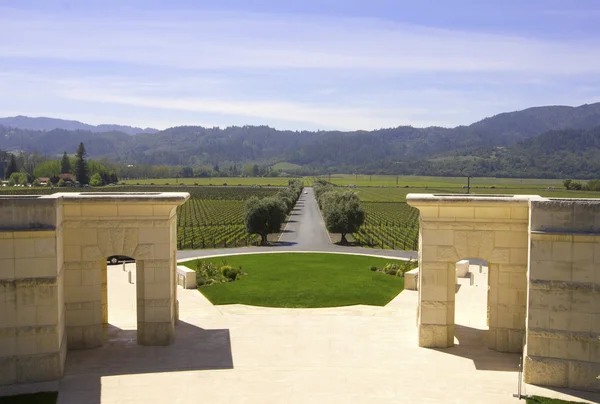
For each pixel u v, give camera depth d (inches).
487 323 1293.1
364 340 1175.6
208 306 1445.6
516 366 1037.2
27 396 890.1
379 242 3176.7
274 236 3307.1
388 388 935.0
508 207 1077.8
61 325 1005.2
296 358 1069.8
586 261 925.2
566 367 940.6
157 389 924.0
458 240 1109.1
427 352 1104.8
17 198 931.3
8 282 931.3
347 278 1803.6
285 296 1544.0
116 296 1558.8
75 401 876.6
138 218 1101.1
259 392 916.0
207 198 7362.2
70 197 1069.1
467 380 969.5
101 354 1080.8
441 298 1125.1
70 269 1091.9
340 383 953.5
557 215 935.0
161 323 1127.6
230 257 2258.9
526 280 1088.2
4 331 934.4
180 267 1722.4
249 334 1210.6
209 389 925.8
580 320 932.0
